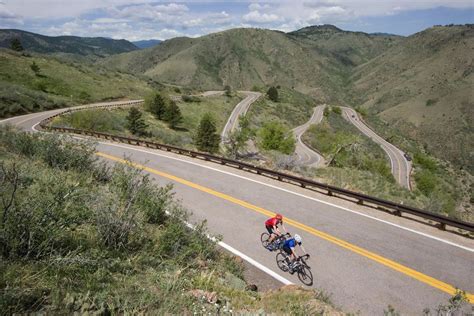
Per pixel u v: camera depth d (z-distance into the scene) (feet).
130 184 30.17
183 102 285.43
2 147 44.86
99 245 19.86
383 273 27.17
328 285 25.48
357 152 153.89
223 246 31.73
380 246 31.71
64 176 28.66
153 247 22.94
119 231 21.86
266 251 31.14
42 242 15.72
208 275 21.31
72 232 19.85
